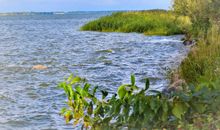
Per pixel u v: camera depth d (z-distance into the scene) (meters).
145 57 29.02
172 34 52.62
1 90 16.83
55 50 37.41
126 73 21.50
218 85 5.16
